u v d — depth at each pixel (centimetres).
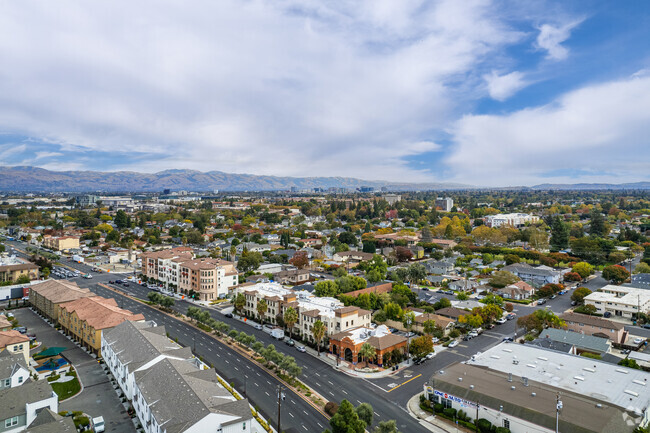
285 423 8231
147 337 10581
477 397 8469
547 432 7356
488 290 19150
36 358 11294
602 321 13325
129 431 7938
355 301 15700
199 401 7375
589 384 8900
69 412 8438
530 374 9462
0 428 7288
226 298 18488
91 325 11931
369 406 8050
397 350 11562
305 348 12444
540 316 13462
